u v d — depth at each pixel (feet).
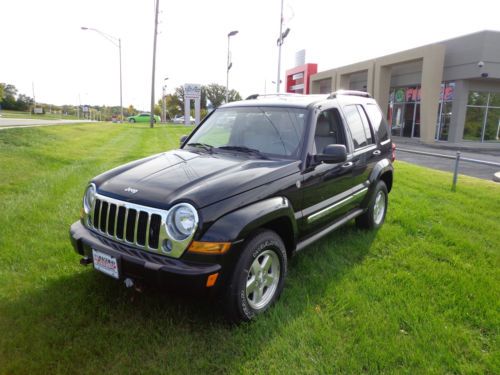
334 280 12.41
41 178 25.07
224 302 9.52
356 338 9.50
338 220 14.67
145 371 8.30
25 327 9.57
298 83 134.31
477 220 19.29
